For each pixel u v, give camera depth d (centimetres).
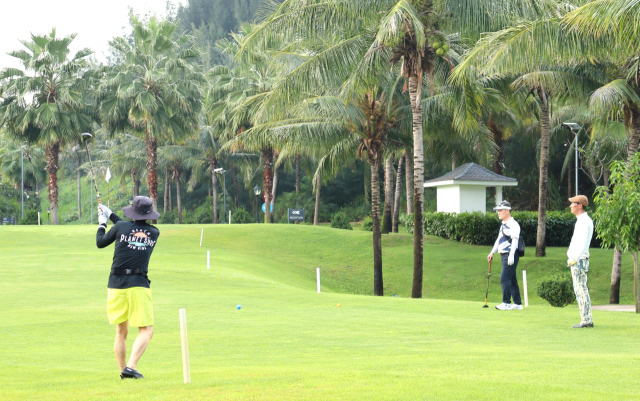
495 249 1213
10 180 7038
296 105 2020
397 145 2317
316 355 734
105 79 3994
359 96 2059
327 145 2241
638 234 1127
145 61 3969
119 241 589
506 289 1193
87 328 991
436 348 776
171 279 1816
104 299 1381
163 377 571
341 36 1891
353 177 6353
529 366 604
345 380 517
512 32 1405
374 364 635
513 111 3206
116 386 520
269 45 1927
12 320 1073
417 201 1864
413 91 1831
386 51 1827
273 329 970
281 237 3241
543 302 2197
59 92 3878
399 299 1448
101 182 8250
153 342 852
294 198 5941
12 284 1653
